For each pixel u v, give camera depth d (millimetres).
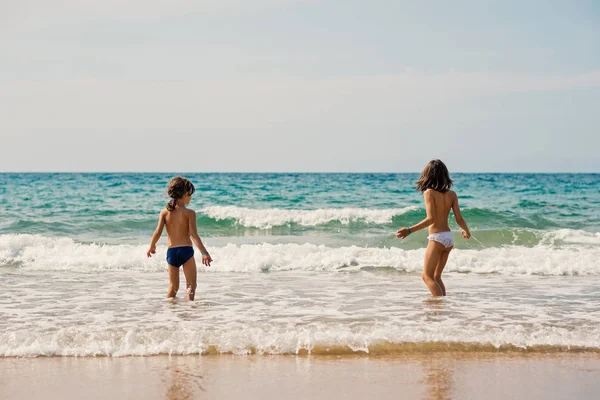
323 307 6418
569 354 4680
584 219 18953
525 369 4285
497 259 9906
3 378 4035
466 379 4047
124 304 6594
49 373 4152
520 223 17156
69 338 4926
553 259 9977
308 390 3801
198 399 3631
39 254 10531
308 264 9781
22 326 5449
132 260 9953
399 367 4316
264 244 11547
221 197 27766
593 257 10148
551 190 35031
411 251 10719
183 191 7086
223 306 6480
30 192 29984
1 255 10383
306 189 32938
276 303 6672
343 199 26875
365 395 3709
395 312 6109
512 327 5348
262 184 37938
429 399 3645
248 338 4902
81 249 10945
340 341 4848
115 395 3701
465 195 31578
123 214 19656
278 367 4309
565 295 7227
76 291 7527
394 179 44094
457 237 13086
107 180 41062
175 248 7000
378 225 16500
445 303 6656
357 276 8914
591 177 58875
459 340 4914
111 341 4855
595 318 5832
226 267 9547
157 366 4328
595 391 3812
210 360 4488
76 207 22203
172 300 6867
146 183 36969
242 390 3797
